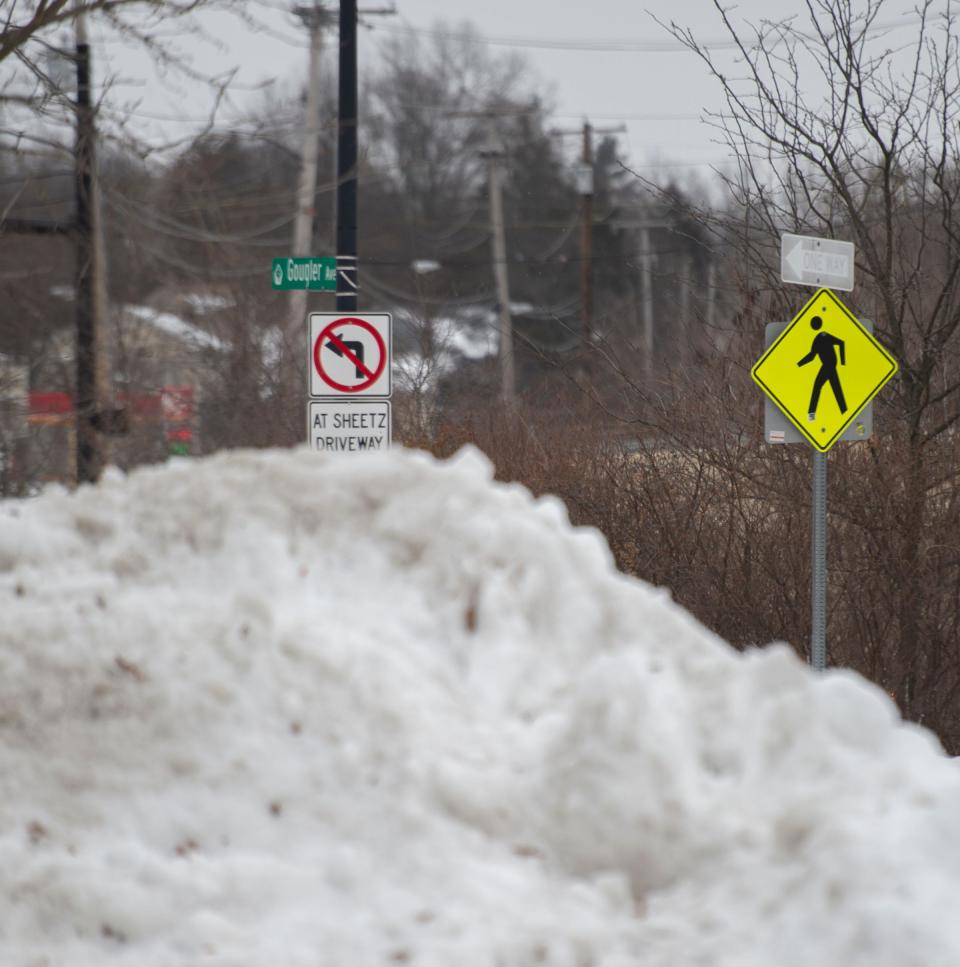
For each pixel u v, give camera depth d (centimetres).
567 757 1392
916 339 4531
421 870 1309
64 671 1523
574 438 5550
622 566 4759
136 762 1435
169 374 11969
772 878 1270
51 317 10475
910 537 4328
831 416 3491
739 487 4681
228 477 1827
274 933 1251
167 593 1680
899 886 1191
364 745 1438
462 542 1702
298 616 1605
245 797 1395
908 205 4597
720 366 4919
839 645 4478
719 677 1524
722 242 5144
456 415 7306
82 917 1288
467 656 1606
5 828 1376
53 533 1795
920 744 1427
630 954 1220
